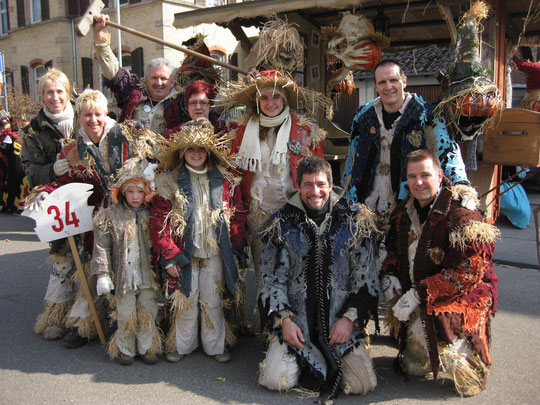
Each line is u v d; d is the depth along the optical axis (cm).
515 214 753
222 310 347
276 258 314
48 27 1836
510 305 441
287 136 356
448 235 293
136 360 344
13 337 381
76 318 361
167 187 336
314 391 298
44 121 384
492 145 486
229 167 360
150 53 1526
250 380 316
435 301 289
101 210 337
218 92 401
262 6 503
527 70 565
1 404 285
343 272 308
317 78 666
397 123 348
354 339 303
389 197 361
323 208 312
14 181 973
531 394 293
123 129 363
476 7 378
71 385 308
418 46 753
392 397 292
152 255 340
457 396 293
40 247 675
